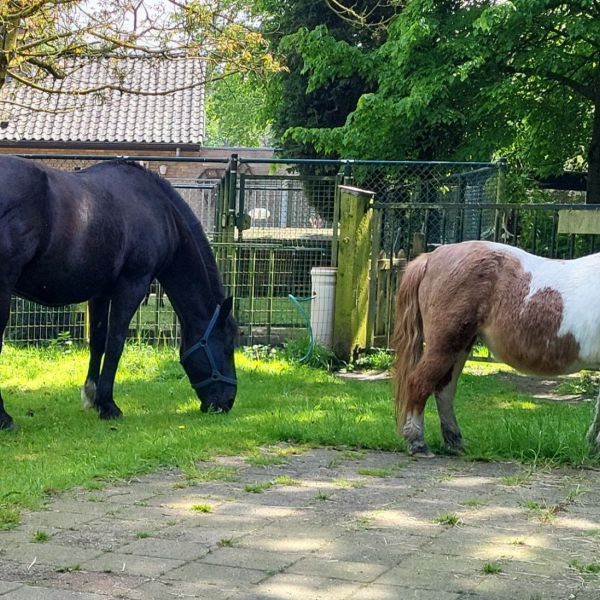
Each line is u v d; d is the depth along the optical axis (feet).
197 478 19.65
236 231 35.63
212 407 24.84
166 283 24.95
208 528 16.90
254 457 20.94
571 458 20.89
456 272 20.93
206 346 24.82
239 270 34.81
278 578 14.32
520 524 17.52
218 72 32.48
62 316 32.73
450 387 21.54
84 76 63.41
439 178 38.60
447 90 44.32
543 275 20.63
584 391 28.60
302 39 46.60
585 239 34.04
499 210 31.86
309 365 31.65
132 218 23.89
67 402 25.81
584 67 46.55
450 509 18.33
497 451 21.45
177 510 18.10
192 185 40.78
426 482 19.70
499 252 20.94
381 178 44.16
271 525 17.16
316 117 54.60
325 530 16.88
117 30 28.02
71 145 60.13
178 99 65.87
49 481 19.10
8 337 32.55
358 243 31.96
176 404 25.79
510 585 14.14
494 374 31.07
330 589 13.87
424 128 46.65
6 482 19.07
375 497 18.84
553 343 20.42
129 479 19.58
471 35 43.73
